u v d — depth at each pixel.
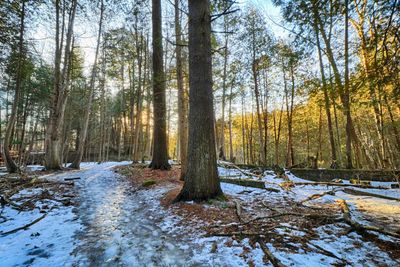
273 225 3.88
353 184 7.97
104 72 19.97
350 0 3.14
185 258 2.96
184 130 8.47
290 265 2.64
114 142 35.34
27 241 3.54
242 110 24.55
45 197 6.14
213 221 4.18
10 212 4.96
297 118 23.03
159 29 10.52
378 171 8.76
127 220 4.57
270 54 15.00
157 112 11.14
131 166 13.88
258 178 9.74
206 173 5.39
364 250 3.00
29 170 13.34
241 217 4.34
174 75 10.02
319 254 2.91
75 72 18.61
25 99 21.69
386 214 4.59
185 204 5.13
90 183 8.95
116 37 17.44
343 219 4.01
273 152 30.88
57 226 4.21
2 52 10.74
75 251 3.21
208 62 5.68
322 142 25.81
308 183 8.62
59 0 12.73
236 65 15.42
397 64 3.08
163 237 3.66
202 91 5.55
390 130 12.86
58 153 13.43
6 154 11.29
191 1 5.79
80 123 28.64
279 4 3.86
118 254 3.12
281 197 6.36
